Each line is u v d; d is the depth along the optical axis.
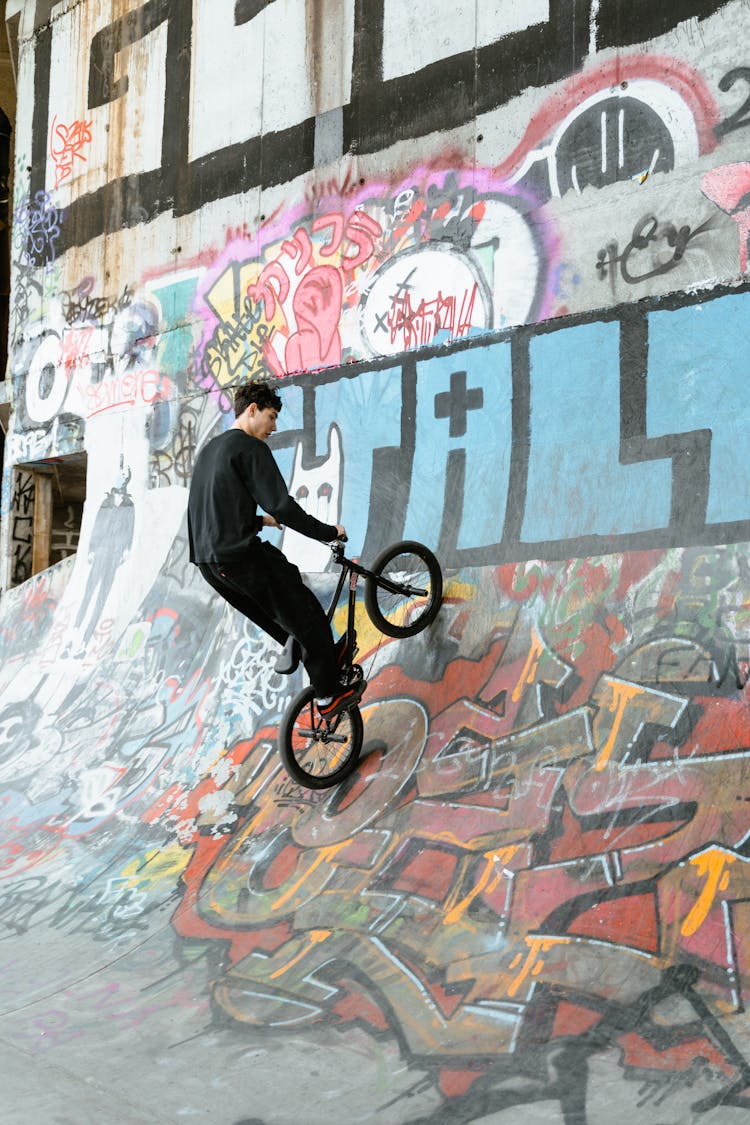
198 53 9.59
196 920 5.41
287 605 5.55
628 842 4.68
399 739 6.05
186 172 9.62
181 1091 3.92
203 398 9.26
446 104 7.29
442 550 6.80
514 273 6.73
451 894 4.88
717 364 5.64
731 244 5.65
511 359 6.68
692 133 5.87
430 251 7.30
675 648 5.28
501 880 4.82
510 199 6.80
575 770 5.18
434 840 5.27
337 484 7.73
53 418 11.21
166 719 7.82
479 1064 3.77
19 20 12.19
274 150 8.67
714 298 5.69
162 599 8.99
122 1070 4.14
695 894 4.28
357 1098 3.71
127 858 6.36
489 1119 3.45
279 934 5.05
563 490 6.24
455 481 6.90
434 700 6.14
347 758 6.01
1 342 16.64
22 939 5.74
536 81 6.73
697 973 3.94
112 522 10.09
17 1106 3.91
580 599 5.86
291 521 5.48
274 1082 3.88
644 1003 3.89
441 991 4.27
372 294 7.68
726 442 5.52
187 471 9.35
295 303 8.34
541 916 4.52
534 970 4.24
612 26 6.32
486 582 6.40
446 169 7.25
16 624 10.97
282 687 7.13
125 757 7.67
